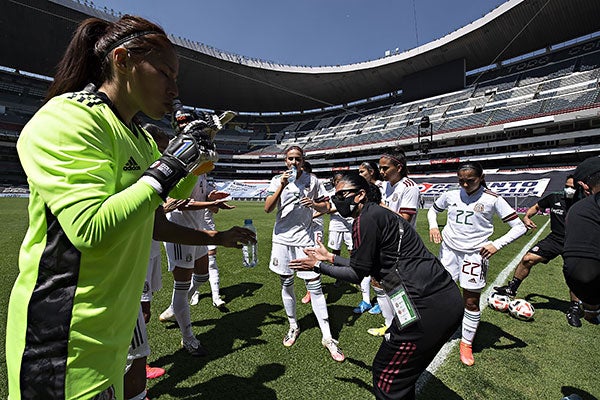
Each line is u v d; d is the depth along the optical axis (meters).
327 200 3.23
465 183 2.91
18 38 28.81
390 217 1.79
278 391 2.27
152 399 2.17
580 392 2.31
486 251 2.72
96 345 0.92
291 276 3.04
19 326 0.88
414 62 37.66
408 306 1.69
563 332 3.29
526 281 5.01
